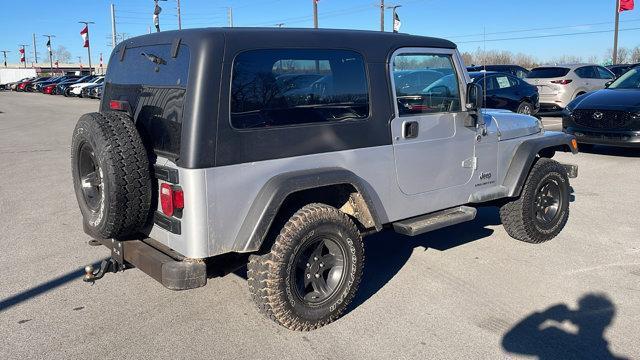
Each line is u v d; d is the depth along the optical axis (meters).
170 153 3.44
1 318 4.11
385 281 4.74
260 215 3.45
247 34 3.50
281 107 3.63
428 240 5.83
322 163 3.82
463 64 4.80
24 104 30.92
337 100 3.91
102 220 3.51
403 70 4.32
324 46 3.83
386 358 3.51
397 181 4.32
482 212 6.88
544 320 4.00
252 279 3.69
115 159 3.35
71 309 4.25
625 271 4.90
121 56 4.22
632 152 11.10
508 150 5.29
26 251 5.57
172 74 3.53
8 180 9.11
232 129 3.39
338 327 3.92
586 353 3.55
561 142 5.68
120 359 3.52
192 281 3.40
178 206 3.38
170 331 3.88
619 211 6.86
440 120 4.57
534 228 5.54
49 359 3.53
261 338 3.78
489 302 4.30
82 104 30.86
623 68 21.19
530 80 16.97
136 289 4.61
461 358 3.50
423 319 4.03
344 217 3.87
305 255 3.79
